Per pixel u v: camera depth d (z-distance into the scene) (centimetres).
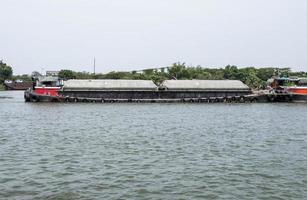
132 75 18875
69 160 3475
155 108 10100
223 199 2433
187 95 12712
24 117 7556
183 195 2502
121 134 5188
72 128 5819
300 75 15350
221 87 12825
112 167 3222
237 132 5478
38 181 2791
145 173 3027
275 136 5084
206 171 3103
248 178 2902
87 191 2569
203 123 6619
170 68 19562
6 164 3309
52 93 12275
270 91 12569
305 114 8444
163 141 4597
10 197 2448
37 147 4119
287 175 2991
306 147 4231
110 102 12206
